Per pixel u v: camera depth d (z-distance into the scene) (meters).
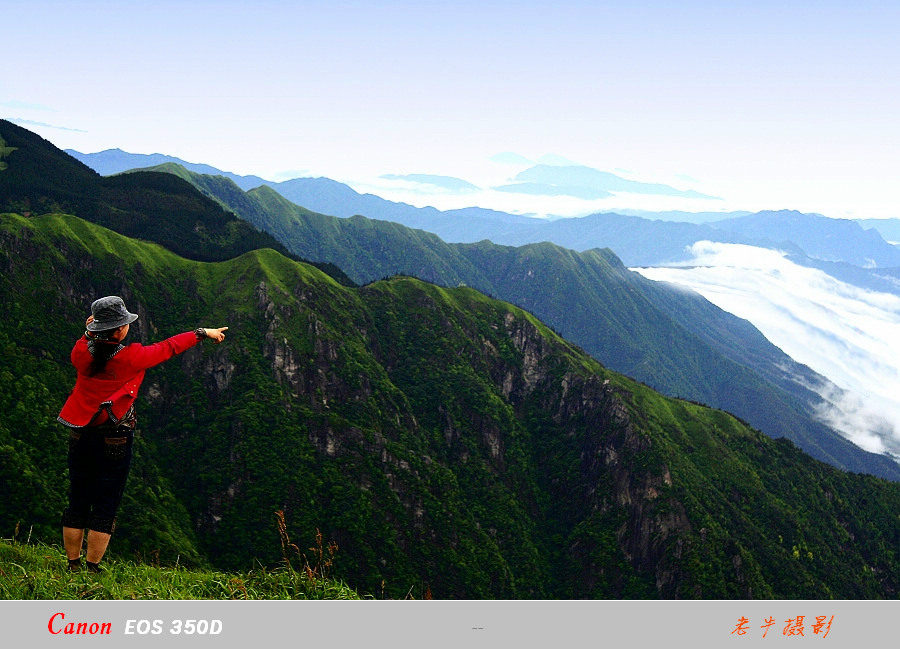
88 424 8.56
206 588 11.00
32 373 170.88
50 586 9.38
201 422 198.75
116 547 138.88
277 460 187.38
